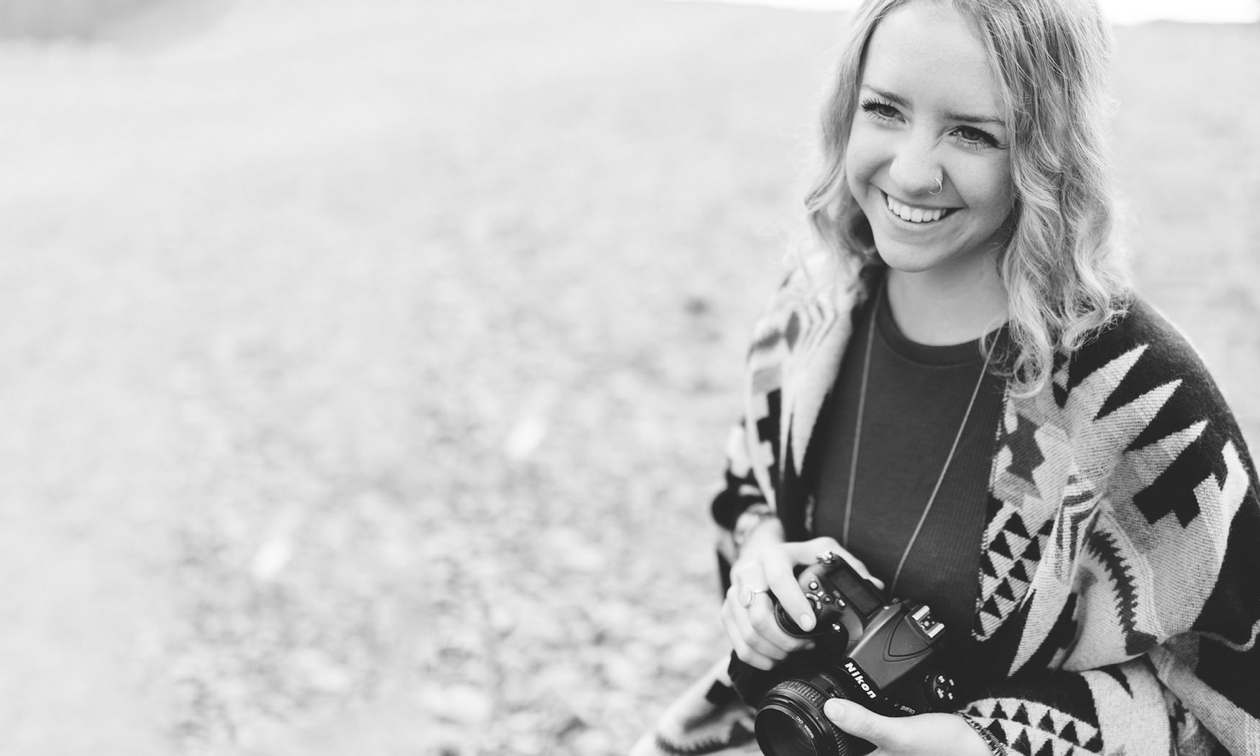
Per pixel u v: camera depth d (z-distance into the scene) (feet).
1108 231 4.81
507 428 16.20
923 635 4.97
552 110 35.32
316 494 15.38
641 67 41.27
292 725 11.00
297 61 57.26
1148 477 4.82
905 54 4.59
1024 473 5.00
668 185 26.17
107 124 42.45
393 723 10.62
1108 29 4.74
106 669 12.35
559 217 24.90
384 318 20.95
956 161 4.66
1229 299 16.21
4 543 15.15
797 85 35.40
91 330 22.20
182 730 11.17
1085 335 4.83
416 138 33.65
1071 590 5.11
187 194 30.45
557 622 11.74
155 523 15.37
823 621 5.09
